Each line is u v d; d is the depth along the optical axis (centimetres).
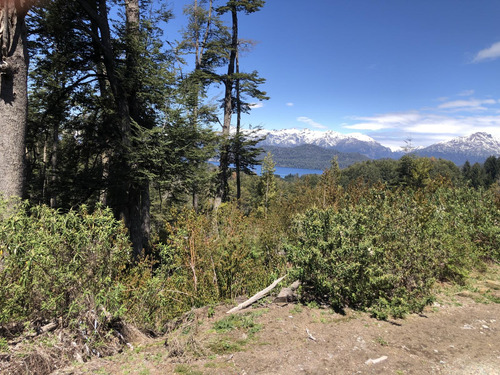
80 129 1170
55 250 316
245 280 551
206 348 332
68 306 321
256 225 809
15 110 535
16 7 519
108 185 1023
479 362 333
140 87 1045
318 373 290
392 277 481
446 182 1369
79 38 991
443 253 612
